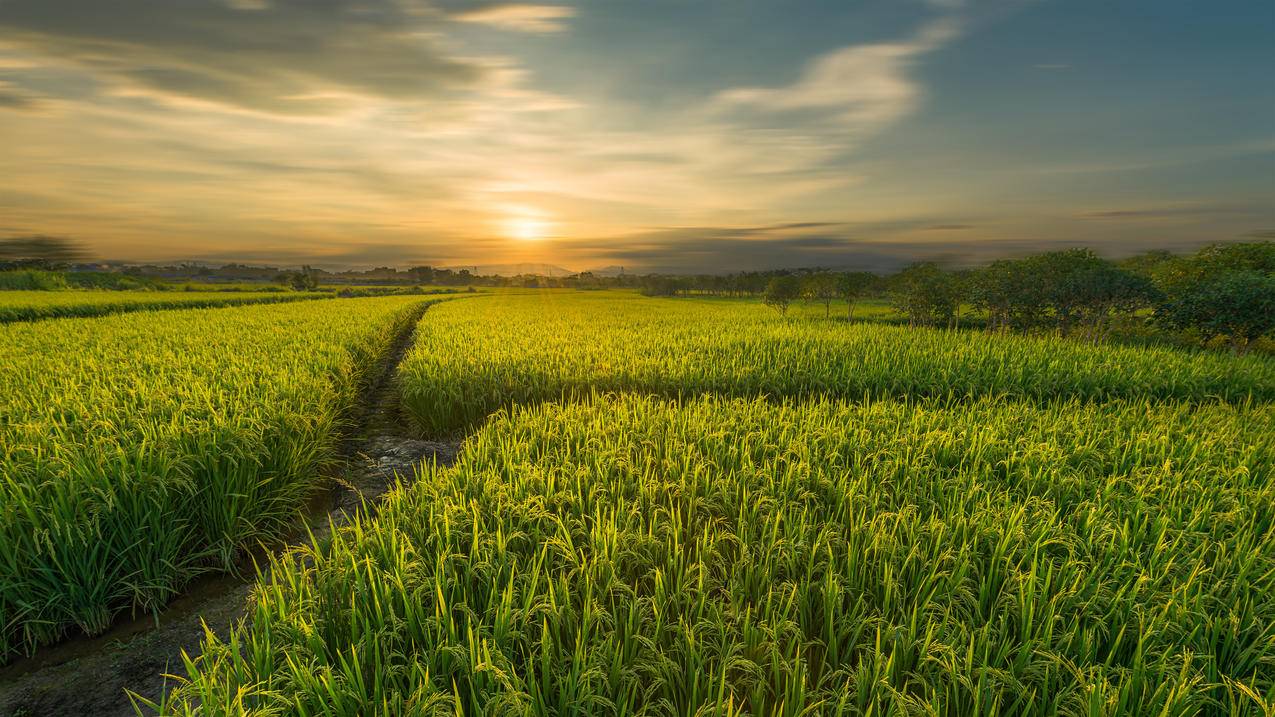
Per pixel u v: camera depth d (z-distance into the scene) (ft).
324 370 36.70
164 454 17.04
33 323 69.26
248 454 19.03
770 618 11.19
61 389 27.25
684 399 38.52
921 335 69.72
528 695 8.84
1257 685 9.81
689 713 8.89
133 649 14.56
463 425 36.04
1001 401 34.04
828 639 10.94
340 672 9.52
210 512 18.10
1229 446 21.88
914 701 9.22
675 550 13.12
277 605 11.00
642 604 11.40
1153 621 10.59
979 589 12.04
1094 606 11.28
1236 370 46.98
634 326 82.94
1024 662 9.94
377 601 10.51
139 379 29.07
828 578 11.69
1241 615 11.36
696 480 17.39
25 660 13.97
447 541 13.25
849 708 8.86
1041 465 19.21
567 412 26.78
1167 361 49.80
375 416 41.45
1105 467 20.22
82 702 12.69
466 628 10.68
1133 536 14.46
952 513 15.10
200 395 24.90
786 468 18.97
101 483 15.74
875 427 23.86
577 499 16.02
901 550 13.29
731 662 9.69
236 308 115.24
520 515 14.61
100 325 66.23
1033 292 95.45
